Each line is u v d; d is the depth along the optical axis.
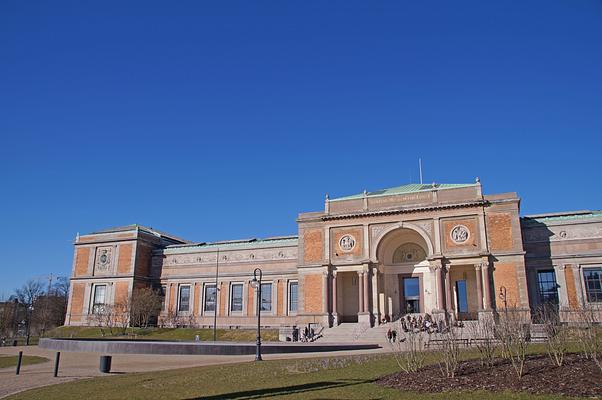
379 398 16.61
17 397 21.19
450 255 60.72
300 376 23.73
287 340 60.41
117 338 66.81
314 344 45.62
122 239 85.75
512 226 59.03
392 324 61.19
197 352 41.97
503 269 58.22
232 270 80.00
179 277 83.69
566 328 24.75
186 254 84.50
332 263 66.62
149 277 86.12
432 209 62.91
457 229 61.50
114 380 25.56
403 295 67.25
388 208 65.25
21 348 55.00
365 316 62.19
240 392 19.81
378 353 35.28
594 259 59.16
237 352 41.25
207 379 24.12
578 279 59.28
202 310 80.44
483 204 60.56
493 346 24.91
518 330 23.12
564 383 16.48
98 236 88.00
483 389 16.86
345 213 67.25
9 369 33.75
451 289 61.34
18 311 117.06
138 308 78.00
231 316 77.81
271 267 77.25
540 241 62.09
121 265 84.62
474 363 21.75
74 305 86.31
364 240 65.81
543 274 61.50
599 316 56.03
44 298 121.75
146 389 21.81
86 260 87.88
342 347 43.06
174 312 81.88
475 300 62.16
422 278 66.62
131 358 39.38
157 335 71.88
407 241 68.00
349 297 68.75
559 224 61.78
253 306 76.88
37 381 27.02
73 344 49.44
